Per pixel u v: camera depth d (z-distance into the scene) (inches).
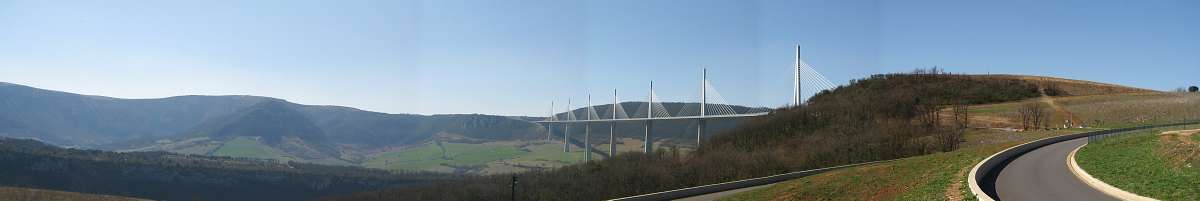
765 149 4475.9
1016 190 1232.2
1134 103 4677.7
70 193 5497.1
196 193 7116.1
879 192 1517.0
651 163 4795.8
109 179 7071.9
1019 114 4357.8
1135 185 1164.5
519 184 4926.2
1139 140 1770.4
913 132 3890.3
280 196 7308.1
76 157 7377.0
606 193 4217.5
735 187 2618.1
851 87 6889.8
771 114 5753.0
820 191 1728.6
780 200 1738.4
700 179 3855.8
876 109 4918.8
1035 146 2220.7
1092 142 2007.9
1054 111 4623.5
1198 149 1349.7
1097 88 5890.8
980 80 6427.2
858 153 3538.4
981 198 1066.1
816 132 4655.5
